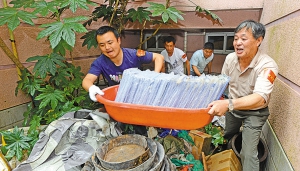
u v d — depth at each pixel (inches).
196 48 132.3
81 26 41.8
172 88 33.5
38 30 75.5
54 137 39.7
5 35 65.6
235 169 56.3
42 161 39.0
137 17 80.7
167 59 105.8
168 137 58.8
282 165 47.6
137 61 54.9
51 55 57.7
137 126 49.8
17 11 41.7
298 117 41.8
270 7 77.5
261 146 67.6
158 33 137.7
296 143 41.3
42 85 67.2
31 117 63.9
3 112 68.0
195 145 66.2
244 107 39.5
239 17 101.2
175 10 56.9
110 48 48.2
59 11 61.8
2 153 46.9
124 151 36.1
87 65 100.0
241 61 54.6
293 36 47.7
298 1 45.5
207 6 103.9
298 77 42.9
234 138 71.6
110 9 82.7
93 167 36.0
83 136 41.2
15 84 71.0
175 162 52.6
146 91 34.5
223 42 126.3
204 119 33.3
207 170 55.7
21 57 70.8
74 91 70.7
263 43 88.6
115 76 56.1
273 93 63.5
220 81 33.5
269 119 65.8
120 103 33.7
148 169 33.0
